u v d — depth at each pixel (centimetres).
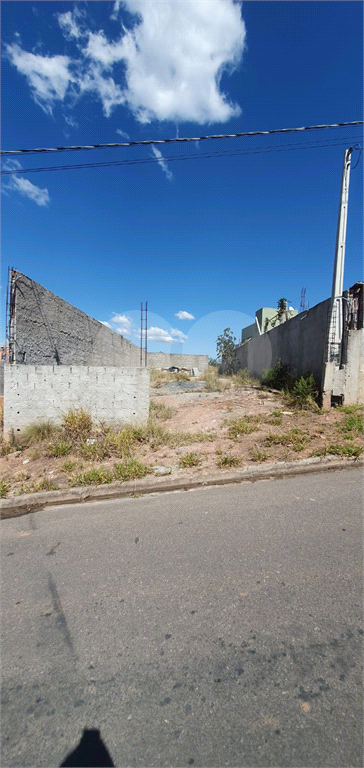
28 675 164
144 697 150
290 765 121
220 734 134
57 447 538
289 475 427
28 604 213
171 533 293
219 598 208
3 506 385
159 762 125
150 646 177
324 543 264
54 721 142
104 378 621
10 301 605
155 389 1320
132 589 222
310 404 763
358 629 181
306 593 209
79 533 306
